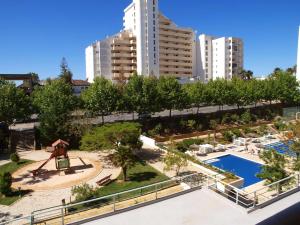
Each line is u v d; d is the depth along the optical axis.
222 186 16.09
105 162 27.92
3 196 19.92
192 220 10.23
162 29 95.56
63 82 40.06
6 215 17.14
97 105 37.97
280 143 37.56
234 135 40.53
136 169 25.17
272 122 52.84
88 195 18.12
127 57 89.12
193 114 49.50
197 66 105.25
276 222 9.84
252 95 55.53
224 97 51.22
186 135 41.66
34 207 18.20
